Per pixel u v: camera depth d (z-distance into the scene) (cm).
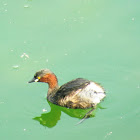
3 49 1812
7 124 1405
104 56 1736
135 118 1389
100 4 2070
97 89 1459
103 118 1402
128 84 1568
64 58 1742
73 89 1459
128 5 2044
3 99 1530
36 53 1784
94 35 1866
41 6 2080
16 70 1688
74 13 2016
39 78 1534
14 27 1941
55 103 1503
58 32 1898
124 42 1808
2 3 2116
